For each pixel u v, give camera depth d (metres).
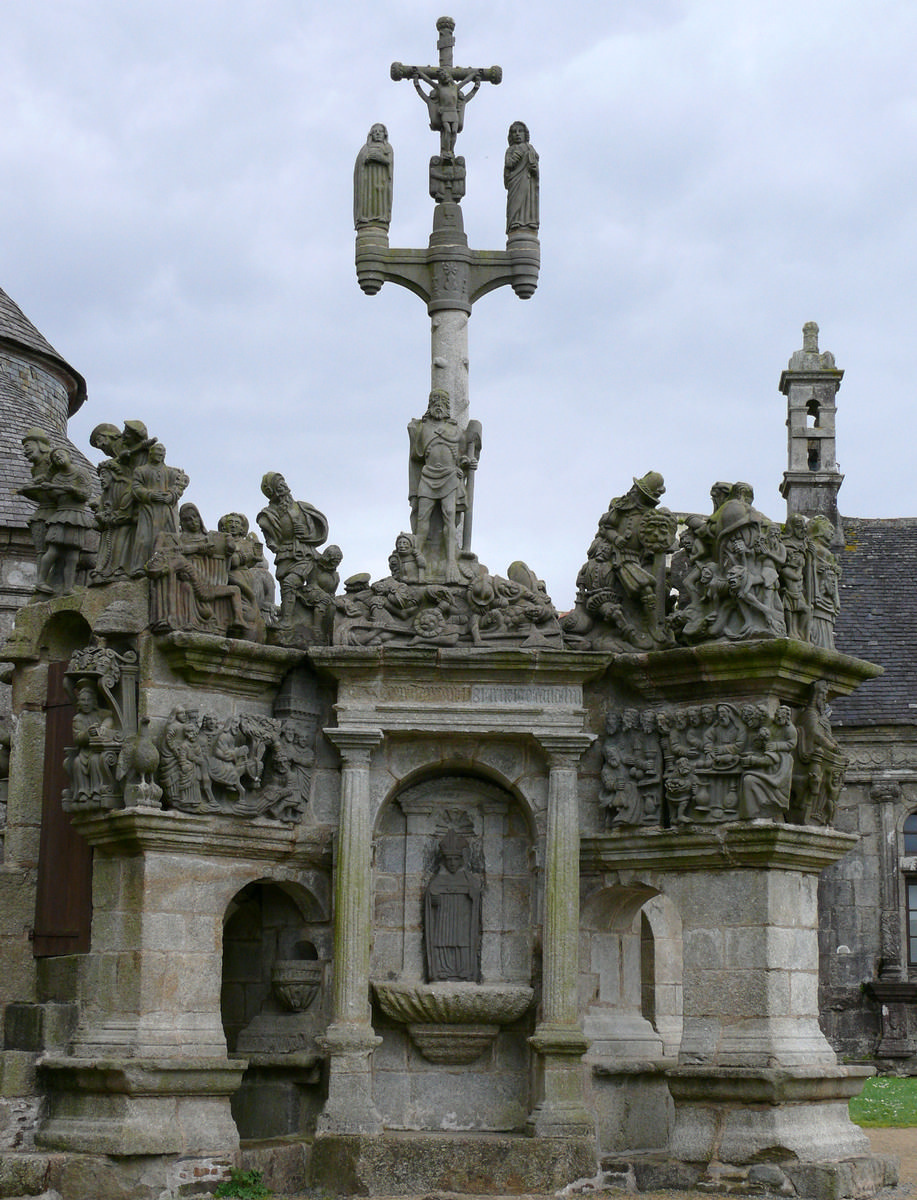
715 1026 18.44
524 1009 19.11
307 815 19.41
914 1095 28.53
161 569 18.80
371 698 19.20
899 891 36.53
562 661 19.12
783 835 18.31
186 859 18.50
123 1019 18.08
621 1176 18.12
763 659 18.62
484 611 19.36
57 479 21.14
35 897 19.97
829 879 36.75
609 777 19.23
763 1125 17.91
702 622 19.00
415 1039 19.19
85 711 18.88
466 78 21.17
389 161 20.89
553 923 18.80
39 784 20.50
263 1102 19.20
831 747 18.97
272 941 19.95
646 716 19.22
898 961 36.16
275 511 19.95
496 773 19.47
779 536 19.17
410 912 19.64
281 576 19.83
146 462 19.52
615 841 19.14
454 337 20.50
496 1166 17.86
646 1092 19.39
